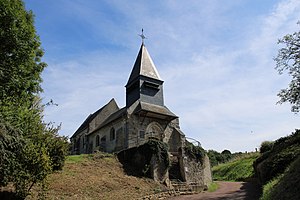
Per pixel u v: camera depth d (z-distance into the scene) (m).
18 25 14.29
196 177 21.97
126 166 20.88
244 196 16.56
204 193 19.44
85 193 14.34
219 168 40.47
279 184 11.48
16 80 14.33
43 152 11.52
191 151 22.69
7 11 13.54
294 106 16.16
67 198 13.16
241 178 30.52
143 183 18.39
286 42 16.30
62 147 14.38
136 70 32.38
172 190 18.16
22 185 11.24
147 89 30.97
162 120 30.28
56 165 13.74
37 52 16.62
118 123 29.59
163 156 20.61
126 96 33.00
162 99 31.75
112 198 14.61
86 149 36.62
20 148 11.07
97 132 34.84
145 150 20.75
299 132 19.11
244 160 37.56
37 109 14.58
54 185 14.15
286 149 16.89
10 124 11.05
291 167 12.02
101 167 19.39
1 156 10.25
